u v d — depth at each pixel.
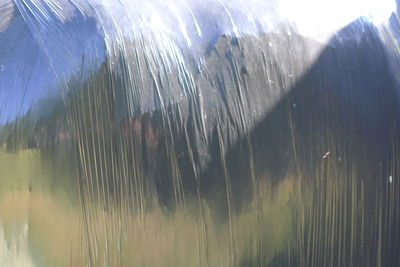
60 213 2.20
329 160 2.44
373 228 2.53
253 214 2.33
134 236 2.22
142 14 2.33
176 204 2.24
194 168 2.25
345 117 2.46
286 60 2.43
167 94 2.25
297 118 2.40
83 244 2.21
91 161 2.20
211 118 2.28
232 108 2.31
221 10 2.43
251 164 2.32
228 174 2.29
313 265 2.44
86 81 2.22
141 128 2.21
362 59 2.55
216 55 2.34
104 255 2.21
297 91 2.41
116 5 2.34
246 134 2.32
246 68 2.36
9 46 2.28
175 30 2.34
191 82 2.28
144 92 2.23
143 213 2.22
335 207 2.46
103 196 2.20
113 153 2.20
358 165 2.48
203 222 2.27
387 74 2.58
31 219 2.21
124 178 2.21
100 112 2.21
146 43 2.28
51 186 2.20
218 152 2.28
